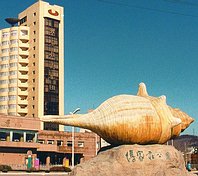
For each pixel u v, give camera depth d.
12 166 57.78
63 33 94.94
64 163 69.62
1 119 65.31
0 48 96.06
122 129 18.47
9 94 92.75
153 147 18.94
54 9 94.06
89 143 78.88
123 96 19.45
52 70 91.38
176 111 21.06
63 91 92.00
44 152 73.25
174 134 20.06
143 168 18.20
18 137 72.06
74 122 18.94
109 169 17.88
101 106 19.19
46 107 88.56
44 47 91.25
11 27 95.69
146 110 18.88
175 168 18.97
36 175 40.50
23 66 93.88
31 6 95.25
